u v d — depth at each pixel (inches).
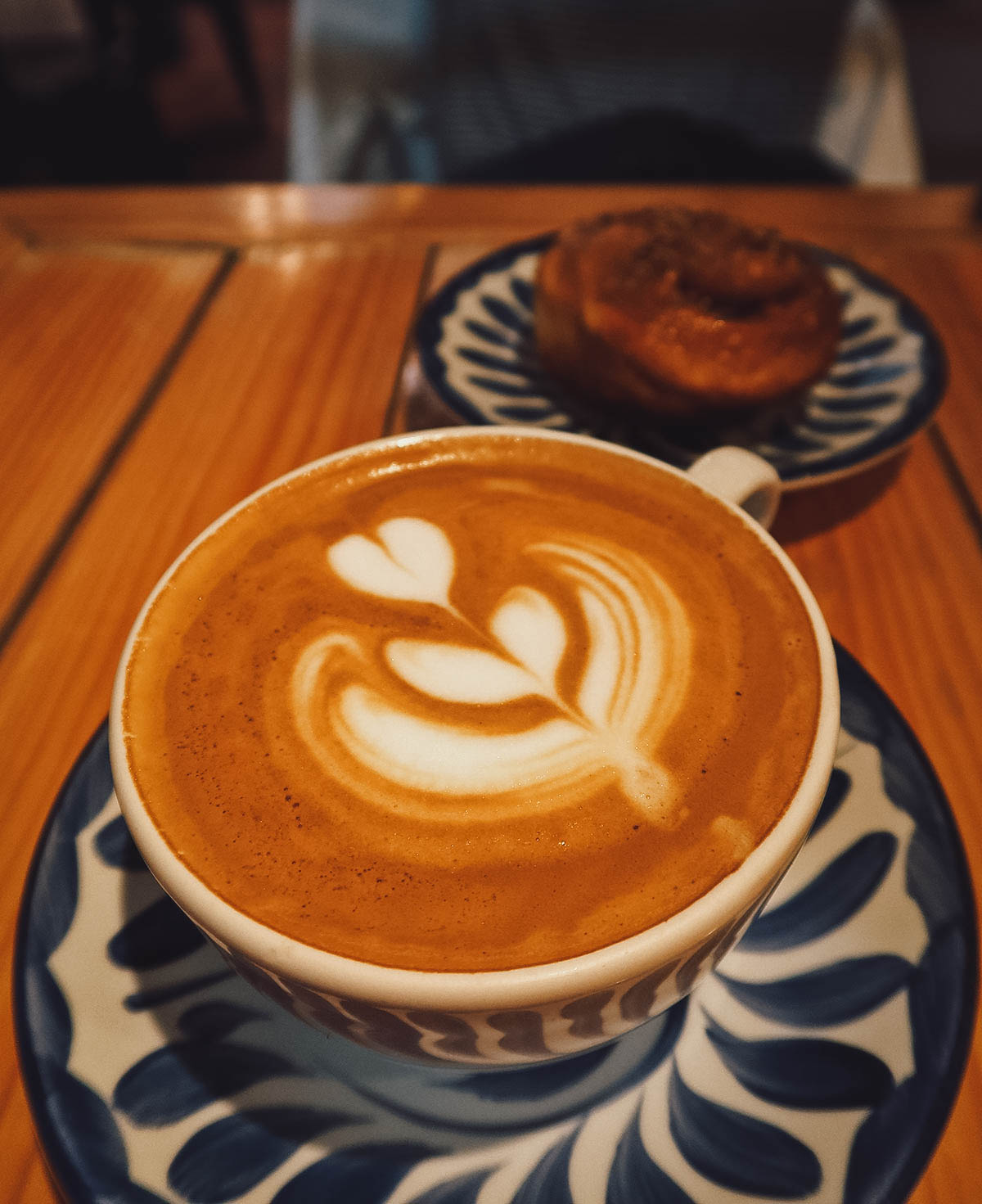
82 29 55.2
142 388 11.5
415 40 30.4
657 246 10.9
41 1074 5.9
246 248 13.5
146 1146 5.7
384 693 6.8
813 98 26.3
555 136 21.0
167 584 7.3
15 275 13.2
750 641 6.9
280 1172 5.7
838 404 10.7
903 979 6.2
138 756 6.3
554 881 5.8
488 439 8.3
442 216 13.9
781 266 10.7
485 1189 5.7
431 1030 5.4
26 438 10.9
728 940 5.8
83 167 40.1
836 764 7.2
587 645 7.0
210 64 57.3
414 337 11.0
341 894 5.7
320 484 8.0
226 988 6.4
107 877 6.7
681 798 6.1
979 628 8.8
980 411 11.0
